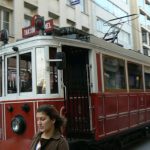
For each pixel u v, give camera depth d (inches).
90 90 363.3
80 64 375.6
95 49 378.3
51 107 147.8
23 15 836.6
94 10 1229.1
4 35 380.8
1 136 357.4
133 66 490.6
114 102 409.1
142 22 1953.7
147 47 2058.3
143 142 524.1
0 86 372.8
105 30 1318.9
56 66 333.7
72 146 346.9
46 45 335.0
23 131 337.4
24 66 347.6
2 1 781.3
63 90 339.9
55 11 981.2
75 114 362.6
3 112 360.8
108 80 400.5
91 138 355.6
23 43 348.8
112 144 415.2
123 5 1567.4
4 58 369.4
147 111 536.4
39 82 333.7
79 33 373.7
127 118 447.8
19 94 347.3
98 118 362.9
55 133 146.5
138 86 506.0
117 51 434.6
